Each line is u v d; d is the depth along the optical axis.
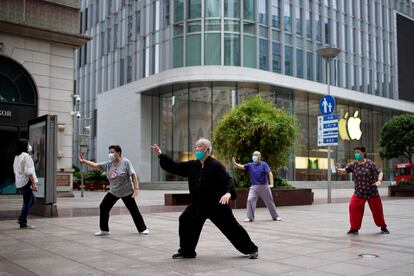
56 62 21.08
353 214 8.85
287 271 5.45
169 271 5.44
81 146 24.62
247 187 16.72
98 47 47.72
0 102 19.45
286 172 39.94
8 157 19.64
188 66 35.94
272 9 38.69
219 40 35.69
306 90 39.84
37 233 8.78
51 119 12.16
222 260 6.13
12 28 19.47
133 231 9.11
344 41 45.25
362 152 8.86
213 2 36.16
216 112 37.22
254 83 36.72
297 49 40.38
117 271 5.44
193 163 6.33
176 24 37.06
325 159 43.69
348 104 46.78
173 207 15.56
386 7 51.59
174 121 39.16
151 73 39.06
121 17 44.09
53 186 12.09
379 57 49.59
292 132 17.03
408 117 39.97
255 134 16.52
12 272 5.39
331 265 5.81
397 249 7.07
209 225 10.23
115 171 8.51
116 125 43.00
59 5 21.23
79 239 8.01
